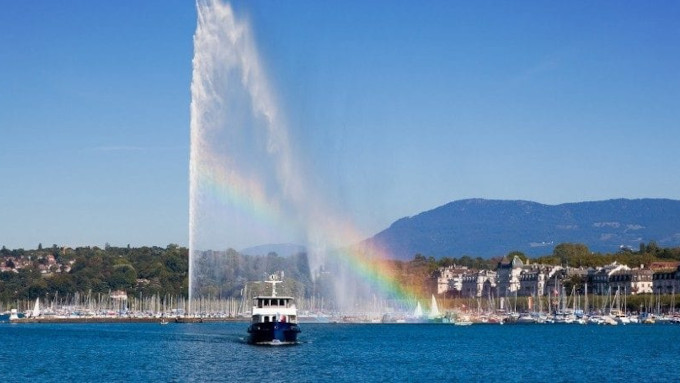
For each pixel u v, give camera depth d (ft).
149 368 498.28
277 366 502.38
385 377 461.37
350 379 448.24
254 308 640.58
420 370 501.56
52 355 609.83
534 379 463.83
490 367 528.63
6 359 578.25
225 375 458.50
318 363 524.52
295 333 643.04
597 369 520.42
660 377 475.31
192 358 555.28
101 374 471.62
